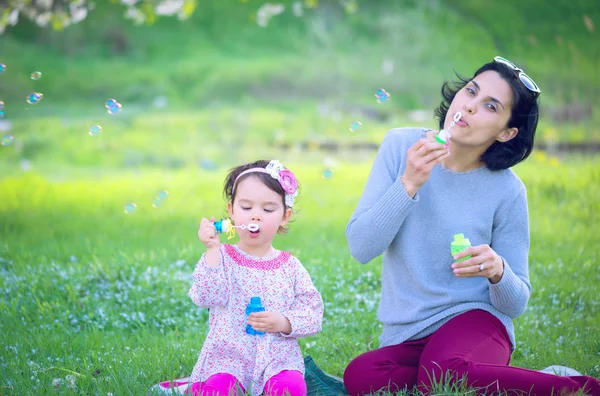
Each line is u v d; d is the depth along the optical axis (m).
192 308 4.66
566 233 6.39
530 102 3.27
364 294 4.86
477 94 3.26
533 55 19.33
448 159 3.39
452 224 3.32
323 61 18.95
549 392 2.84
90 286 4.96
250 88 17.80
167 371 3.58
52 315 4.40
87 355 3.79
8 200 8.36
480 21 20.98
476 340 3.12
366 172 10.10
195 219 7.38
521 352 3.96
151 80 18.23
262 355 3.16
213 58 20.12
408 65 18.75
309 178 9.64
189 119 14.86
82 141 13.01
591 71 17.73
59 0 9.95
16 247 5.99
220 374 3.11
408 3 21.48
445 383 2.95
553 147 11.61
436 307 3.28
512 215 3.38
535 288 5.03
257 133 13.87
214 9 22.22
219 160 12.03
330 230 6.80
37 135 13.23
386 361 3.23
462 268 3.04
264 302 3.27
